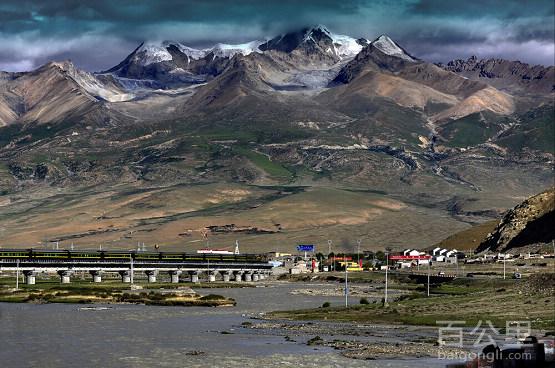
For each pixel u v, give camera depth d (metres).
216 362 190.00
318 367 182.00
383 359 191.12
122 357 198.50
